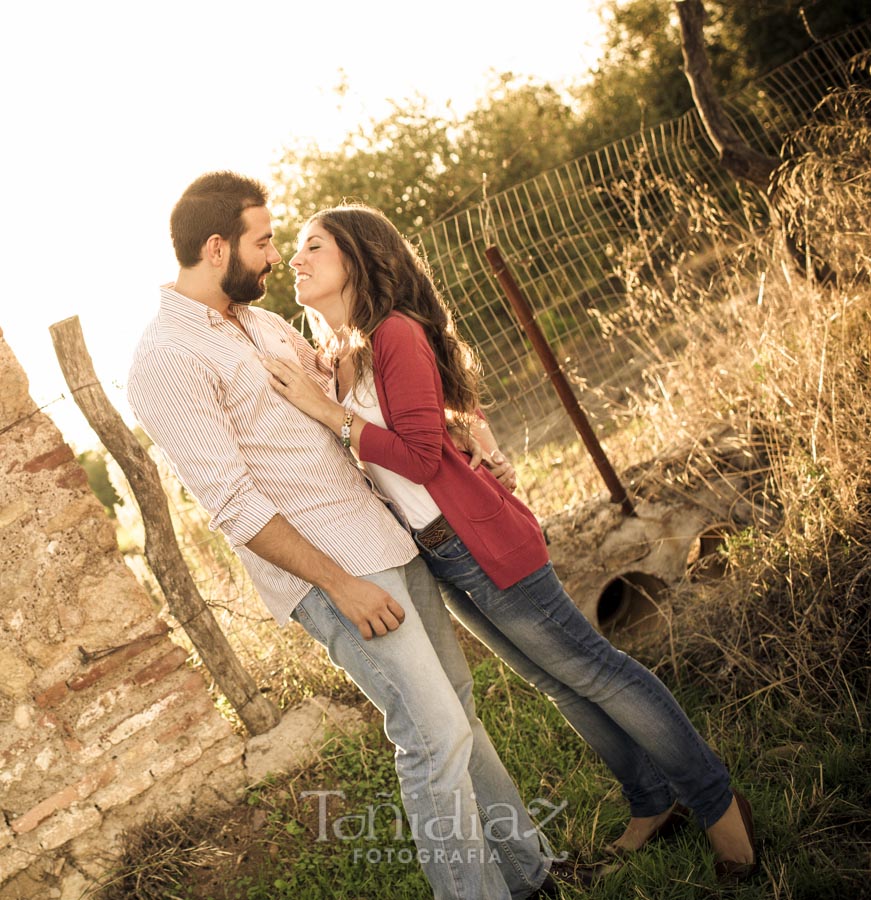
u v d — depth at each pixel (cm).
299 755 338
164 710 328
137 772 320
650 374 443
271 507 224
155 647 329
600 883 256
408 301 250
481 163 1235
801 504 350
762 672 315
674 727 251
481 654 385
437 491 243
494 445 283
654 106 1250
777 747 291
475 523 244
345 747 335
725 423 413
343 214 251
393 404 234
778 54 1148
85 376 319
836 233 400
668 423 425
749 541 368
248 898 287
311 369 271
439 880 229
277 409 236
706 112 479
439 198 1213
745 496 398
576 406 400
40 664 310
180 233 239
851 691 293
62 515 314
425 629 254
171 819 319
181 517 381
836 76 584
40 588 310
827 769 268
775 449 395
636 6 1290
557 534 404
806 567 327
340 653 236
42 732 308
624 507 403
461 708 238
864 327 379
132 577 326
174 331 230
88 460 785
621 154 1189
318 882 287
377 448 232
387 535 239
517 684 355
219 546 386
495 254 404
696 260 479
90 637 317
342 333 261
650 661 356
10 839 300
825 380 374
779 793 270
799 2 1080
